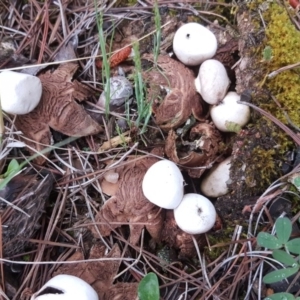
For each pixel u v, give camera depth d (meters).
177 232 0.17
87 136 0.19
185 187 0.18
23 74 0.17
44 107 0.18
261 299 0.16
